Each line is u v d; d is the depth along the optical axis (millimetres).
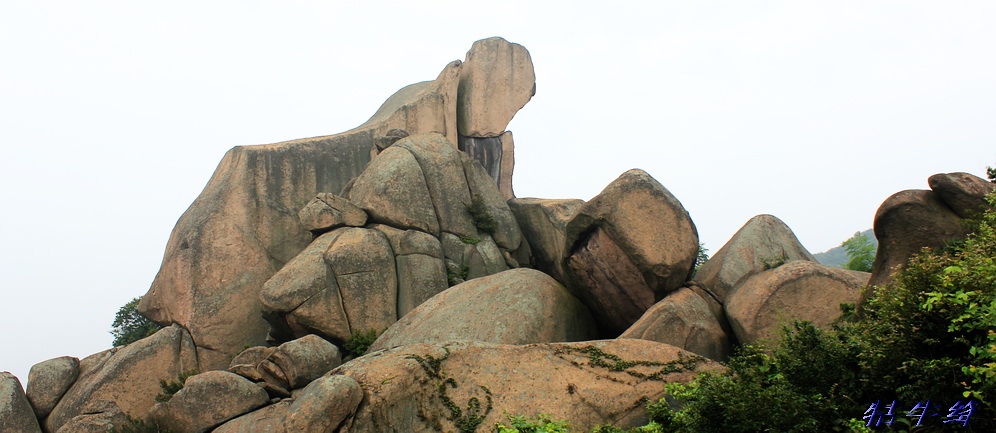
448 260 30797
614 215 21672
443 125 39938
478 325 21859
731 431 12297
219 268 30891
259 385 21750
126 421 25609
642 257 21344
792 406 11812
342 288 27594
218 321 29812
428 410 15773
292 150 35031
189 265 30578
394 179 31188
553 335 22000
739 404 12203
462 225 32125
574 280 22875
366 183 31562
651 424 14094
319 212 30078
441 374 16297
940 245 16484
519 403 16188
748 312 20000
